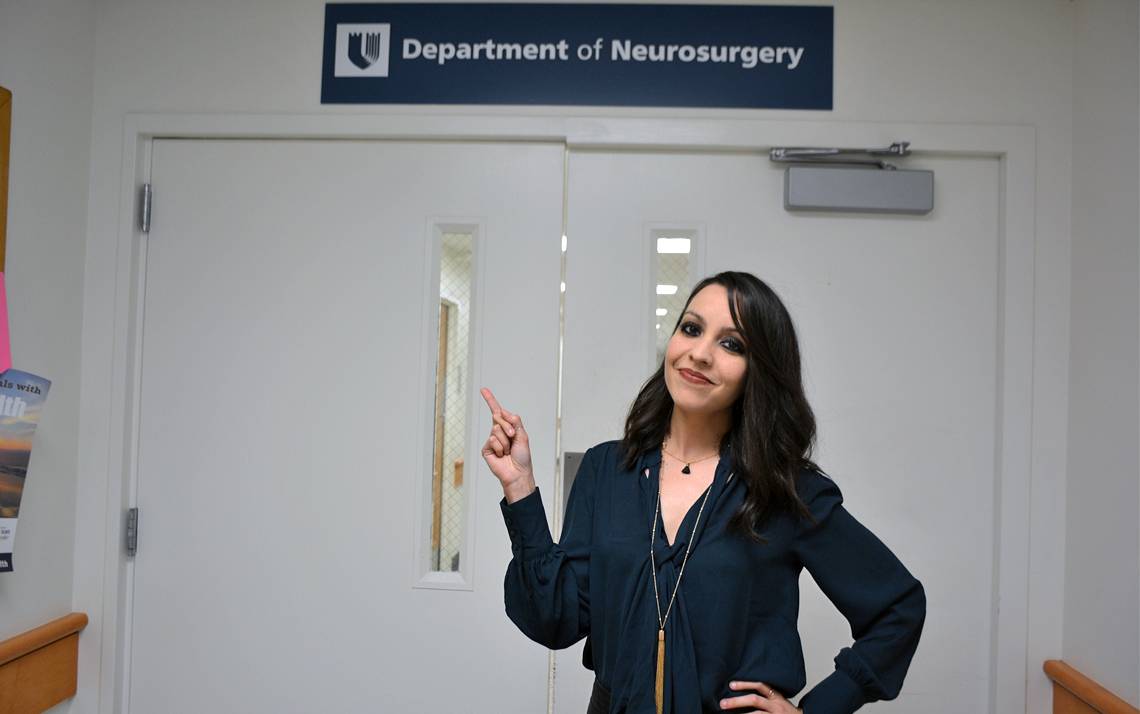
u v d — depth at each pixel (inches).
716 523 41.1
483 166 74.7
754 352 41.1
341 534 73.9
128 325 73.9
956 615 70.9
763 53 73.0
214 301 75.1
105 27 74.9
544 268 74.0
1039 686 68.7
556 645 44.0
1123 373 61.7
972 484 71.3
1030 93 71.1
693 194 73.7
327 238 74.9
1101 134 65.7
